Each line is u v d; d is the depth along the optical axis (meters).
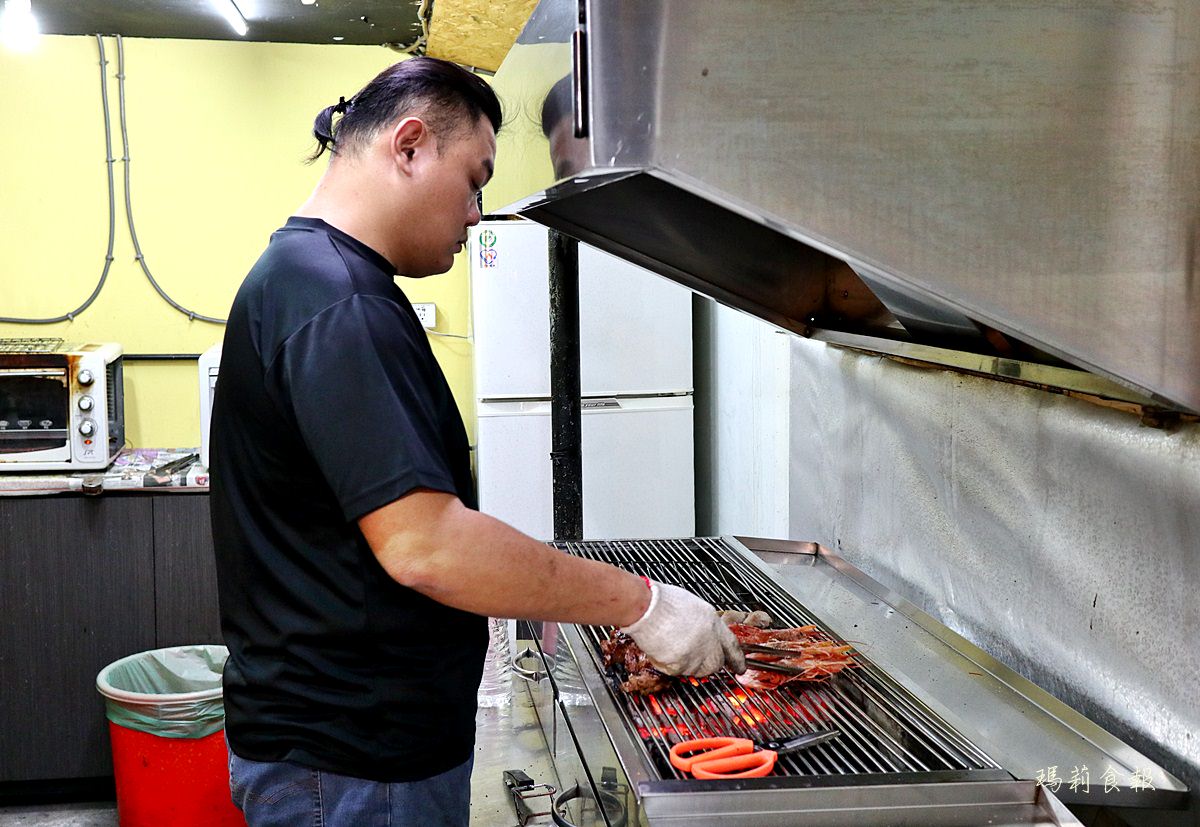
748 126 1.00
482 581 1.19
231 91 4.16
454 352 4.41
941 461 1.91
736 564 2.12
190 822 2.74
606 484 3.72
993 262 1.04
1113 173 1.05
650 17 0.98
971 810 1.17
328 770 1.31
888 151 1.02
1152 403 1.20
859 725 1.42
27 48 3.89
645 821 1.12
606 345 3.69
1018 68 1.03
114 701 2.72
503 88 1.59
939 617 1.93
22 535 3.05
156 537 3.09
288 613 1.30
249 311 1.28
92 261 4.16
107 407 3.26
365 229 1.33
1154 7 1.04
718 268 1.94
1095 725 1.39
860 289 1.90
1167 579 1.33
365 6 4.00
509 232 3.61
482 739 2.34
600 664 1.58
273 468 1.27
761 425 3.28
